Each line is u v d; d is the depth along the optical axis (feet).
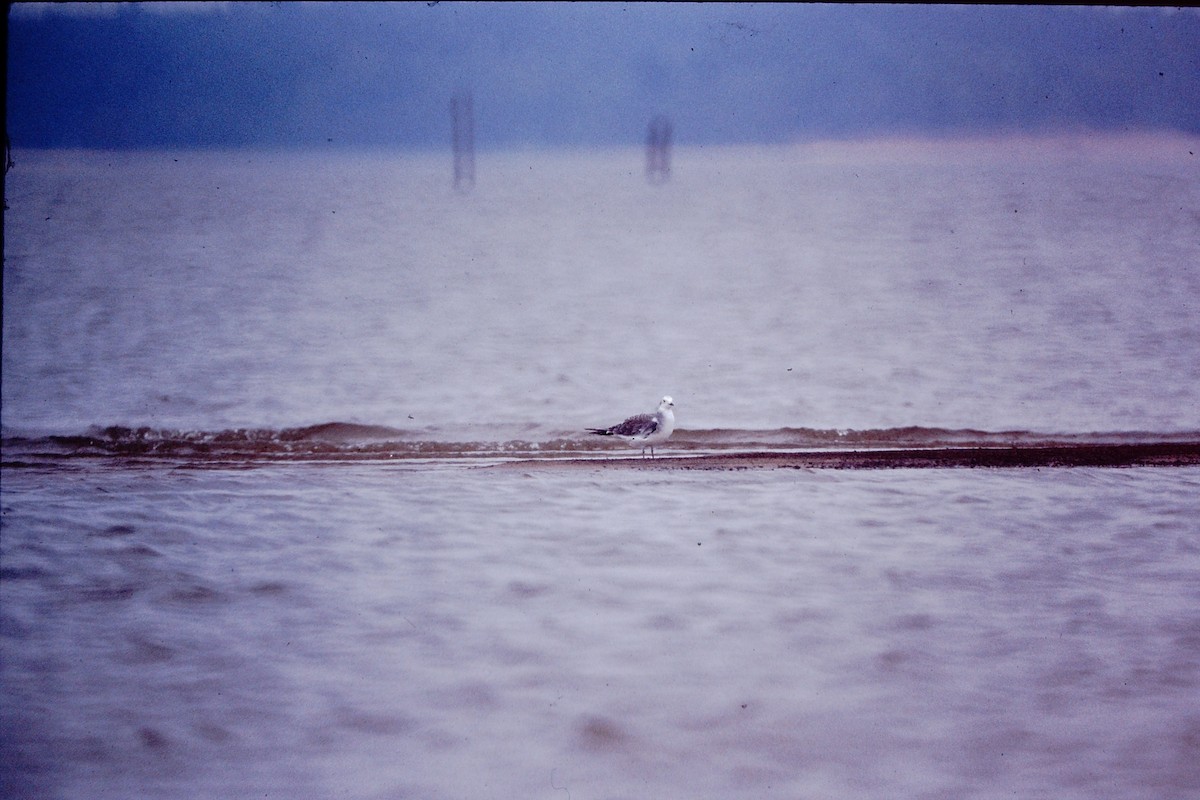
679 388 171.12
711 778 64.64
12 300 272.92
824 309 256.11
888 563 93.50
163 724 69.62
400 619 83.15
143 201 626.64
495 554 94.99
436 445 137.59
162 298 281.13
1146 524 102.94
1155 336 209.15
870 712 71.20
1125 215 466.70
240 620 83.20
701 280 320.09
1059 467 122.62
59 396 163.94
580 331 229.86
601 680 74.59
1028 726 69.67
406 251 406.62
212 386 172.45
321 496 111.75
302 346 211.00
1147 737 68.39
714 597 86.74
